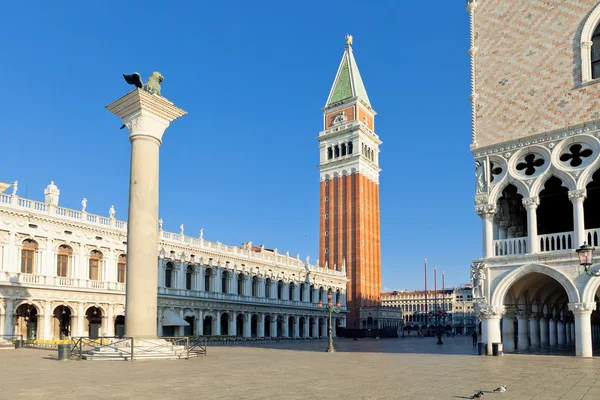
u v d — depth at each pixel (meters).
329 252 142.00
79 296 66.69
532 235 35.66
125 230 73.56
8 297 59.22
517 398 17.66
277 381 22.48
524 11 38.66
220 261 88.88
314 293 113.12
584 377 23.34
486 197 38.09
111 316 70.56
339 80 152.25
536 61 37.53
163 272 77.81
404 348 57.09
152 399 17.47
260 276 97.81
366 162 145.50
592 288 32.69
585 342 32.78
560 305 47.97
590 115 34.53
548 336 46.62
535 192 36.03
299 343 77.81
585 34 35.50
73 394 18.55
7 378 23.41
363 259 137.88
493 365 29.33
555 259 34.38
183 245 81.31
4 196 60.72
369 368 28.70
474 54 40.66
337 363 32.56
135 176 35.72
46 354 42.47
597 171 36.66
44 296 62.62
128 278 34.56
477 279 37.75
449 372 25.94
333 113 150.75
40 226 63.56
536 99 37.12
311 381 22.52
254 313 94.81
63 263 66.50
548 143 36.03
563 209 41.53
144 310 34.25
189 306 81.25
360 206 139.62
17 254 61.09
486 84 39.72
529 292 41.16
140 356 32.75
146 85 37.19
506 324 38.84
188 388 20.19
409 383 21.62
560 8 36.91
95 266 70.31
